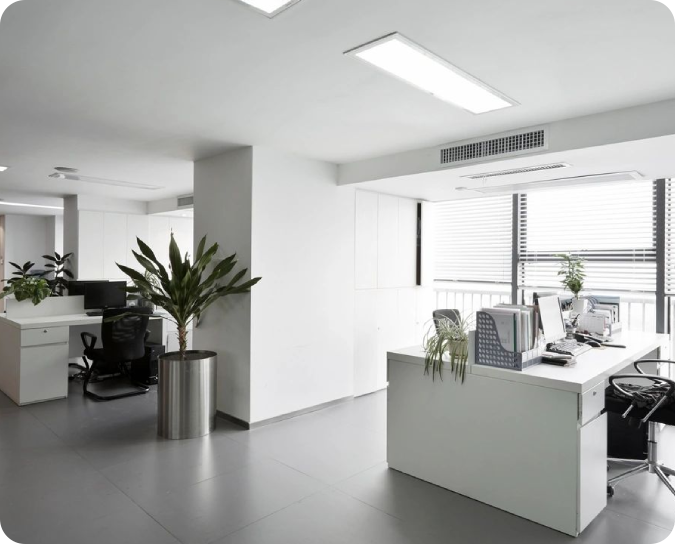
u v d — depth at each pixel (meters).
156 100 2.83
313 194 4.31
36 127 3.40
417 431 2.95
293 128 3.37
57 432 3.68
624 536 2.32
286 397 4.09
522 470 2.49
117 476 2.92
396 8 1.79
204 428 3.67
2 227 10.41
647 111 2.79
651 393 2.88
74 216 6.71
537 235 5.47
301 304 4.21
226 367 4.03
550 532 2.35
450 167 3.72
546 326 3.05
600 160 3.40
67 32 2.01
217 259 4.14
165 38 2.06
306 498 2.67
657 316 4.64
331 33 2.00
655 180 4.64
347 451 3.38
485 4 1.76
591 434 2.41
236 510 2.52
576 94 2.65
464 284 6.25
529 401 2.47
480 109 2.92
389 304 5.19
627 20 1.86
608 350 3.32
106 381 5.30
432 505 2.61
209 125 3.32
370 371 4.97
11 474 2.93
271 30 1.98
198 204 4.39
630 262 4.82
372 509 2.55
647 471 3.09
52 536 2.25
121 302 5.52
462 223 6.16
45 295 4.96
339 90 2.65
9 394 4.55
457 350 2.78
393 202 5.21
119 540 2.23
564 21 1.88
